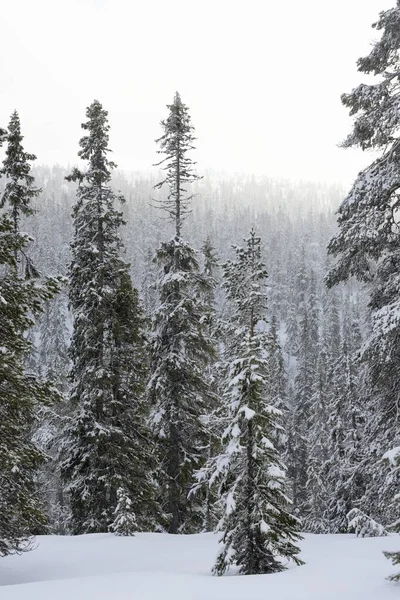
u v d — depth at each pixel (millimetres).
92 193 23406
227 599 8250
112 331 22141
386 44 15656
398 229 15766
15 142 22016
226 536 11766
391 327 13773
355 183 16125
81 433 21516
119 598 8461
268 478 11773
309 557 13133
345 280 16859
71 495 21750
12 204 21750
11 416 13086
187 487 23172
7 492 12539
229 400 12711
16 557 15008
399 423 15961
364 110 16141
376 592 8188
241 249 23453
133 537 18375
